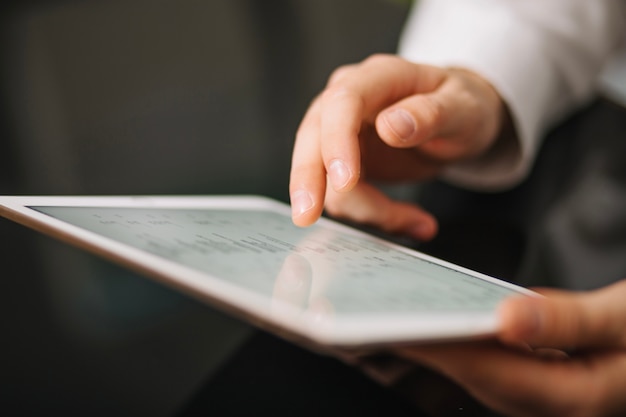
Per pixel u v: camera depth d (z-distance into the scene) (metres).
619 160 0.63
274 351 0.43
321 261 0.30
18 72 0.86
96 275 0.65
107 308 0.60
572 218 0.55
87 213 0.35
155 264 0.24
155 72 0.89
